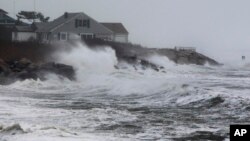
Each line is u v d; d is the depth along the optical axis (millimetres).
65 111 52688
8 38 161750
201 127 44375
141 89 72062
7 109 53281
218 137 40094
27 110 52938
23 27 191875
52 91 77438
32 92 75188
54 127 41000
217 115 51375
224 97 60125
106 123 45844
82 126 44156
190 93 64438
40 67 94875
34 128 40281
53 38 173375
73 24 175750
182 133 41562
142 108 56906
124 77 92750
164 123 46500
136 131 42375
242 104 56312
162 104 60188
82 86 83875
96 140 37531
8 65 100000
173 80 93250
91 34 178000
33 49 124875
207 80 103812
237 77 117812
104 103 61438
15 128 39594
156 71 129000
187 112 53812
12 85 82688
